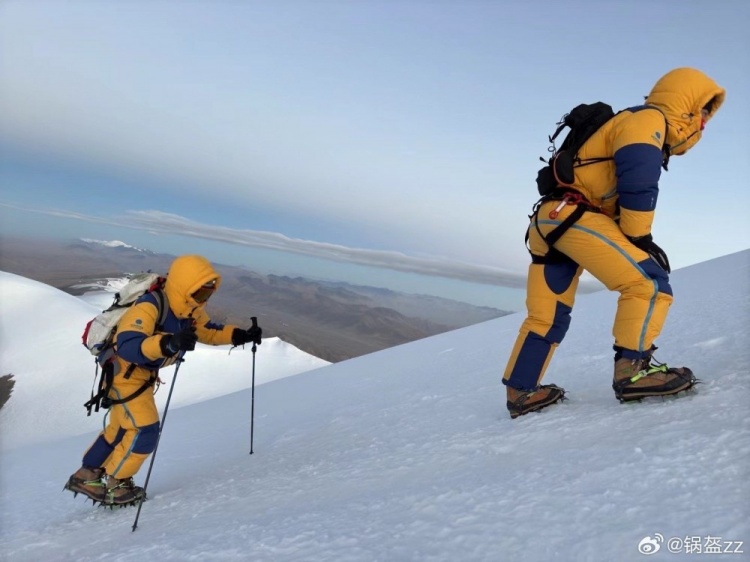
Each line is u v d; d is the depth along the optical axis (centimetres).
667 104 265
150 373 401
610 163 269
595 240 267
